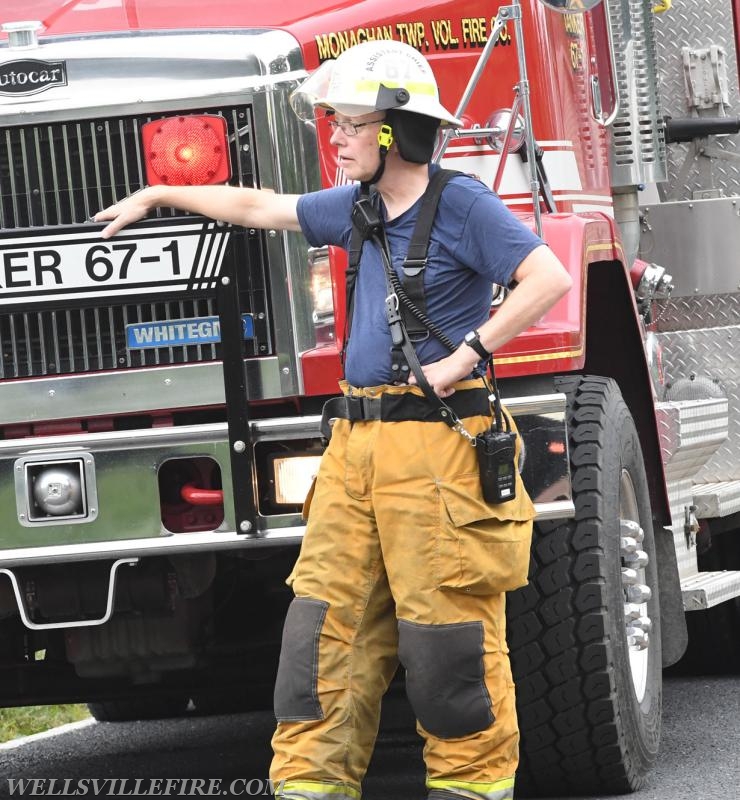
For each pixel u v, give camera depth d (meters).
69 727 22.11
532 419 14.46
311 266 14.88
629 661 15.64
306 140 14.92
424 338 12.37
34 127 14.98
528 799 15.99
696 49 23.03
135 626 15.90
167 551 14.45
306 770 12.48
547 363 14.66
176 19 15.53
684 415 19.14
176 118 14.77
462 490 12.21
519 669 15.11
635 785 15.84
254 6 15.62
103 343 15.06
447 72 15.84
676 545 19.20
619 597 15.38
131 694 17.23
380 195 12.84
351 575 12.58
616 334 17.50
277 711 12.63
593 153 18.34
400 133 12.35
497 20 15.04
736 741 17.95
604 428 15.57
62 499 14.48
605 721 15.14
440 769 12.62
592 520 15.09
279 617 17.42
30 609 15.07
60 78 14.91
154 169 14.80
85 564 14.83
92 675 16.31
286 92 14.91
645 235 22.86
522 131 15.90
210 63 14.88
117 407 14.98
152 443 14.46
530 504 12.84
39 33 15.48
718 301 22.73
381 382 12.41
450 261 12.41
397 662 13.04
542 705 15.14
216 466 14.87
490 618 12.58
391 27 15.58
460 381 12.41
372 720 12.77
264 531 14.51
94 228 14.76
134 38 15.09
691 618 21.84
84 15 15.80
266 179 14.88
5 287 14.88
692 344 22.48
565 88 17.14
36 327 15.09
